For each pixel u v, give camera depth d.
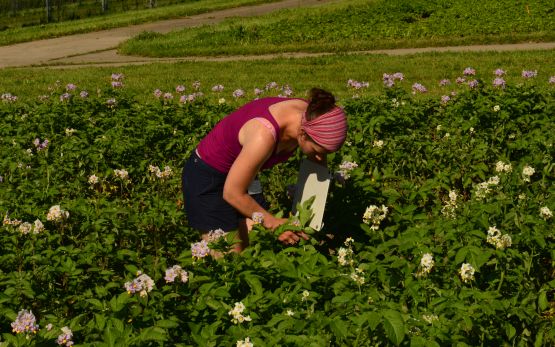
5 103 11.05
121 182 6.45
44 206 5.43
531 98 8.59
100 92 12.26
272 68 17.89
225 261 3.81
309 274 3.75
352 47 22.38
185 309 3.57
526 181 5.21
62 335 3.30
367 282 3.83
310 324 3.31
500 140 7.19
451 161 6.71
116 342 3.17
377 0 30.27
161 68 19.25
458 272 4.02
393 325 3.09
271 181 6.49
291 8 35.50
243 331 3.30
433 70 15.59
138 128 8.44
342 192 5.21
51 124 8.79
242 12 38.19
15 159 7.12
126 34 31.39
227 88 14.54
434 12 26.34
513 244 4.18
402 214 4.57
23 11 50.62
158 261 4.62
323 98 3.86
